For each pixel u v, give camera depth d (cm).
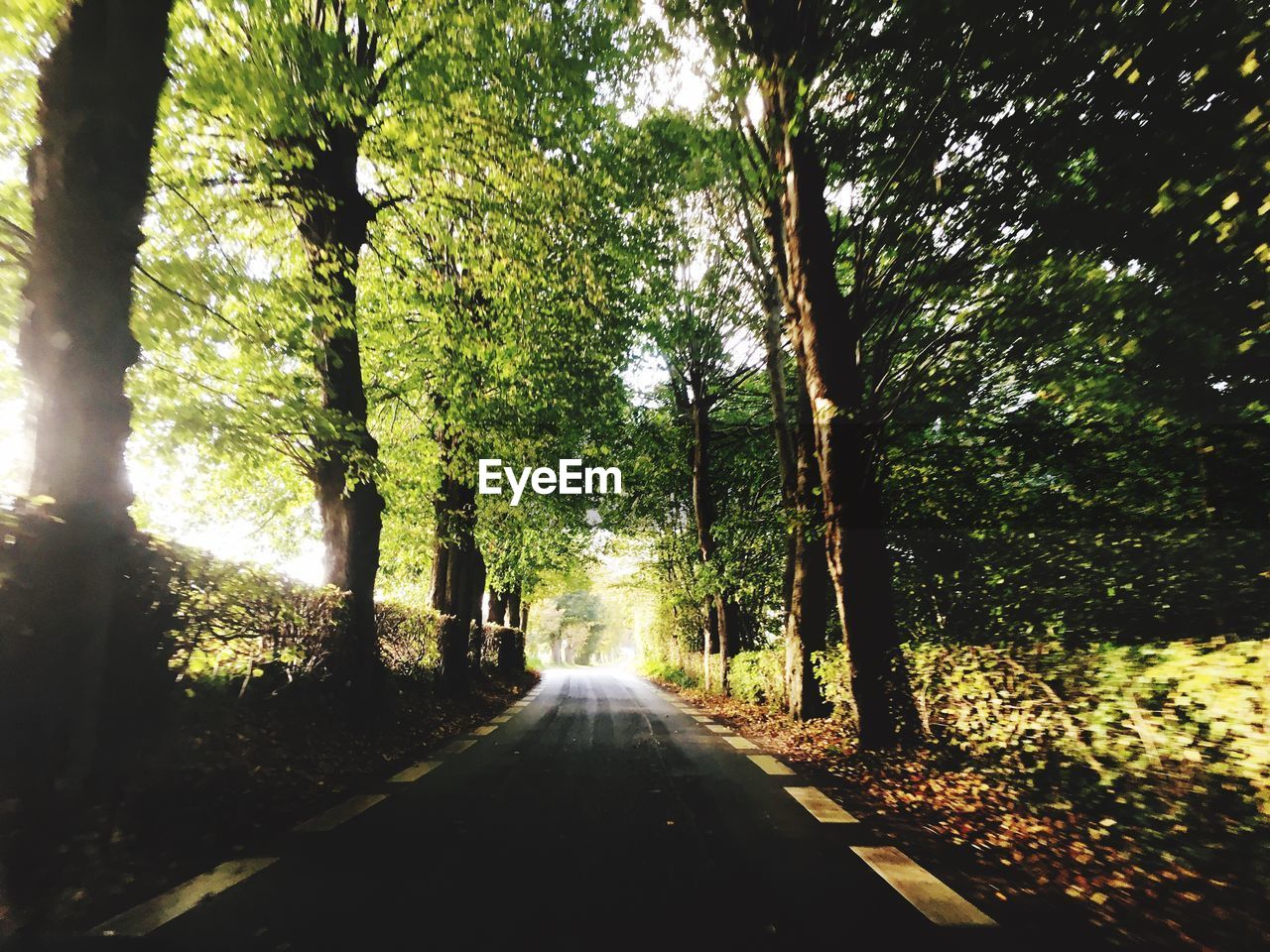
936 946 360
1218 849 427
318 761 812
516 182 1221
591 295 1380
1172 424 725
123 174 483
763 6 898
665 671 4134
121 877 436
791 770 910
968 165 841
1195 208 563
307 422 945
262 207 1069
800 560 1436
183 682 633
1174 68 568
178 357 940
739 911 405
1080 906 419
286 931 368
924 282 988
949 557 986
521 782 795
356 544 1074
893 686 946
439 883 448
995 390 997
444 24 1020
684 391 2592
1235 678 410
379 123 1121
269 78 822
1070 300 734
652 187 1388
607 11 1088
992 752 723
